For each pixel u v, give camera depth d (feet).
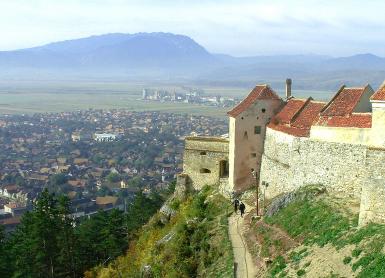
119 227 254.27
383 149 114.21
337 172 147.84
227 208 191.21
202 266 147.33
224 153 231.30
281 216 150.61
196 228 179.52
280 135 181.06
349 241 113.39
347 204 137.80
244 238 152.87
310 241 125.49
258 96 200.54
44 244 223.71
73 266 239.30
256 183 185.06
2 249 221.05
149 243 214.07
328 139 151.84
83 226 278.26
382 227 111.86
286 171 173.99
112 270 218.38
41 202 229.66
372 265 99.71
